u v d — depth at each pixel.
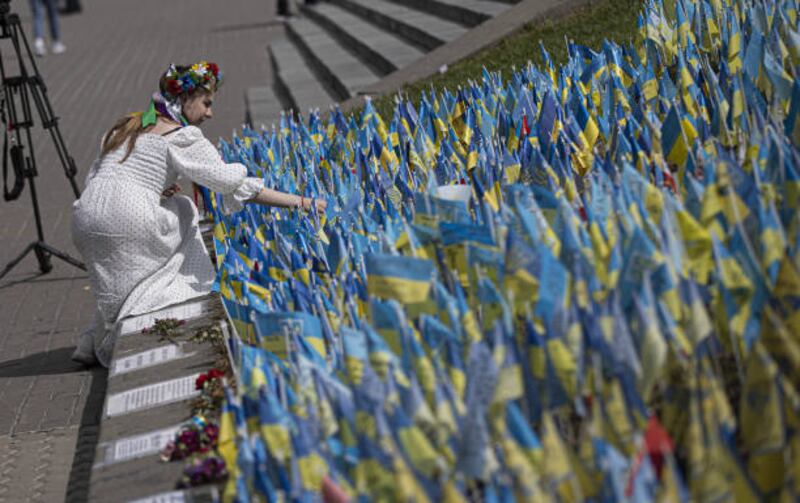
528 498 3.67
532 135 8.24
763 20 8.64
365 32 20.95
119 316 8.07
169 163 8.01
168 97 8.11
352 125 10.20
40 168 17.03
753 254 4.65
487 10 16.66
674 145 6.69
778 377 3.80
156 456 5.70
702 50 9.63
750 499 3.67
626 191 5.40
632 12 13.13
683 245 4.92
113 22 38.88
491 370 4.32
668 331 4.53
